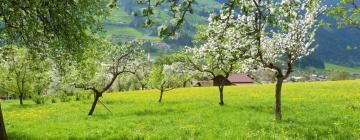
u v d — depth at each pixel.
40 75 59.62
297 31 28.00
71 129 25.77
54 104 56.91
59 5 19.34
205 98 57.06
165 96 66.94
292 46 28.06
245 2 9.73
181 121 29.16
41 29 20.44
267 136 19.89
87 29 21.28
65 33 20.50
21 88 61.59
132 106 48.28
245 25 18.70
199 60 42.81
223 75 45.59
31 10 19.02
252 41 25.30
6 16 18.94
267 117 30.41
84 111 44.31
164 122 28.94
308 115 30.22
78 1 19.91
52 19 19.83
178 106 44.94
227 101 49.66
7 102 68.19
